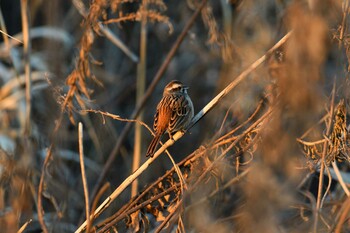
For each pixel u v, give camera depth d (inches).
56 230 368.8
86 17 386.0
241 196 337.7
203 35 599.5
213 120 496.7
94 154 546.6
